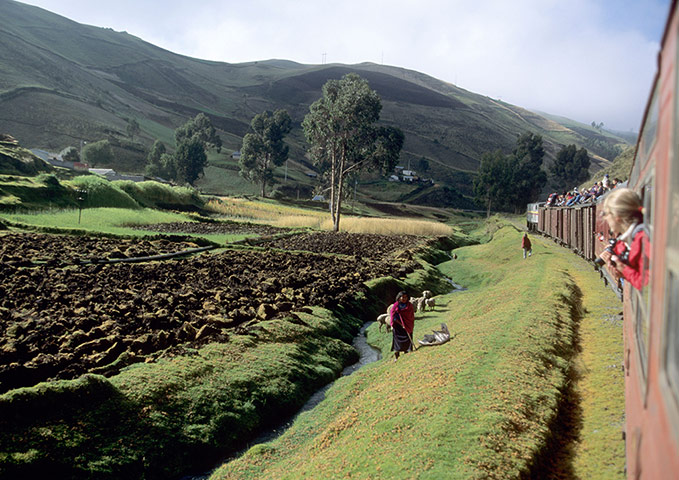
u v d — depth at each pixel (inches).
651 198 122.6
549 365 406.6
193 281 861.8
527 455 271.9
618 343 466.3
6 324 532.4
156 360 495.8
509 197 5027.1
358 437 333.1
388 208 4958.2
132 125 6752.0
